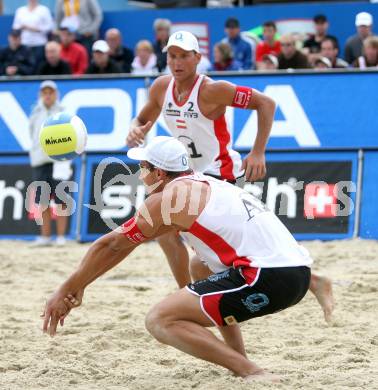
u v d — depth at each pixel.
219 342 15.47
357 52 40.97
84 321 22.08
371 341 19.38
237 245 15.19
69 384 16.20
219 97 18.88
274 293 15.04
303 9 46.09
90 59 45.31
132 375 16.75
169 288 26.44
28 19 45.97
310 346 19.34
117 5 53.38
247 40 43.94
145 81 36.47
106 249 15.35
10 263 30.75
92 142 36.41
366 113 34.62
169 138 15.97
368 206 34.00
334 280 26.31
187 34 18.80
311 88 35.06
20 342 20.09
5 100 37.53
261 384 15.31
